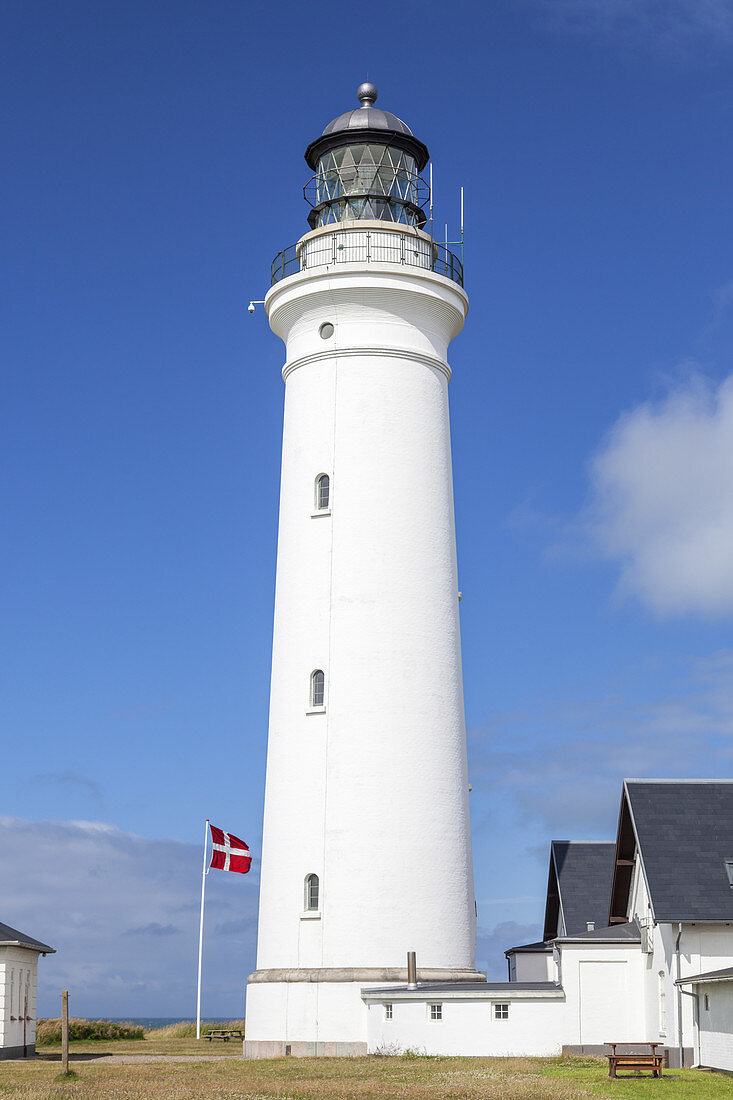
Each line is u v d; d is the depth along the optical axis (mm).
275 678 39344
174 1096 25094
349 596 38250
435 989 34281
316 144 42219
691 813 34156
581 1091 25453
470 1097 24453
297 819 37312
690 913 31516
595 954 34500
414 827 36844
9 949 41938
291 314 40875
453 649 39125
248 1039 36969
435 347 40781
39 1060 40250
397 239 40500
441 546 39500
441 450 40281
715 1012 29906
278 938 36875
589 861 47125
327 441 39469
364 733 37281
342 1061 33594
